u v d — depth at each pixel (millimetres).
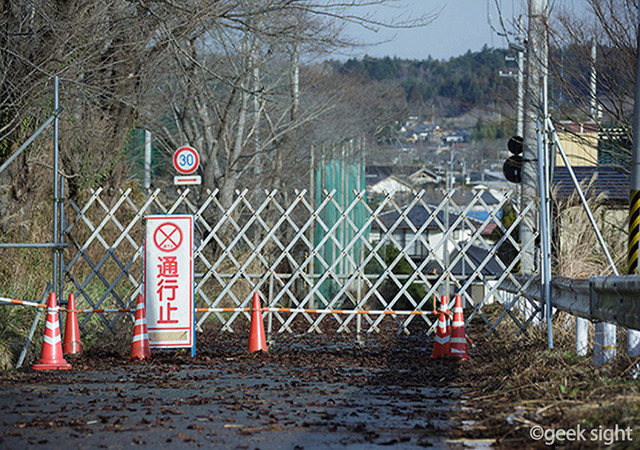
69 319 35438
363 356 36438
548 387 22875
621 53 50094
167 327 34906
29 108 42062
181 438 18422
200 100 73125
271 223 75125
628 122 51875
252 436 18734
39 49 41375
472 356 36281
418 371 31625
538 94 47219
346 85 110375
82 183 52688
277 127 82875
